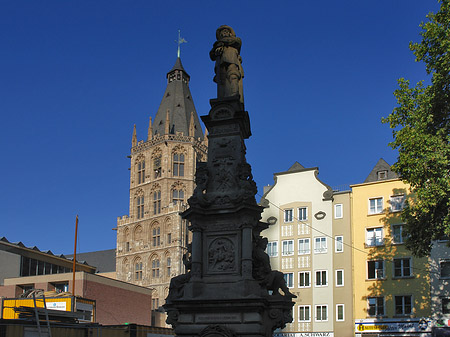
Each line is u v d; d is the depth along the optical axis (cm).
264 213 5500
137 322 6938
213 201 1752
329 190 5278
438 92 2903
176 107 11400
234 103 1892
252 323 1586
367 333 4741
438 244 4597
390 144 3091
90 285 6175
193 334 1614
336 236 5131
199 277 1684
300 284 5156
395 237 4866
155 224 10488
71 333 3334
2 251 6562
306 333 4991
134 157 11312
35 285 6134
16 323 2914
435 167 2827
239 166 1800
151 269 10269
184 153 10894
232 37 2008
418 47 3027
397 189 4956
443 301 4494
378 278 4838
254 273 1695
